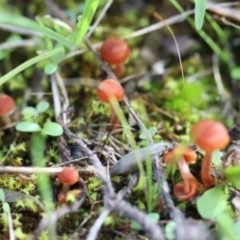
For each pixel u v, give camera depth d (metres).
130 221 0.15
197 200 0.16
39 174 0.17
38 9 0.23
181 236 0.15
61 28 0.22
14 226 0.16
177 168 0.17
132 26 0.23
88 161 0.17
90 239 0.15
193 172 0.17
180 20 0.22
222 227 0.15
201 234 0.15
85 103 0.21
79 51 0.21
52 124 0.18
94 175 0.17
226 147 0.18
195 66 0.23
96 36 0.23
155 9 0.24
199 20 0.18
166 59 0.23
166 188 0.16
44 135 0.19
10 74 0.17
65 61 0.22
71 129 0.19
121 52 0.20
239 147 0.18
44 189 0.16
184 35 0.23
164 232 0.15
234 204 0.16
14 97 0.21
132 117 0.18
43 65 0.22
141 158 0.16
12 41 0.22
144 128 0.18
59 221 0.16
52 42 0.21
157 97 0.21
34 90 0.21
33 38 0.22
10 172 0.17
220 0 0.23
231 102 0.21
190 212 0.16
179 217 0.15
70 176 0.16
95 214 0.16
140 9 0.24
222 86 0.22
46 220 0.15
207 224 0.15
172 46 0.23
